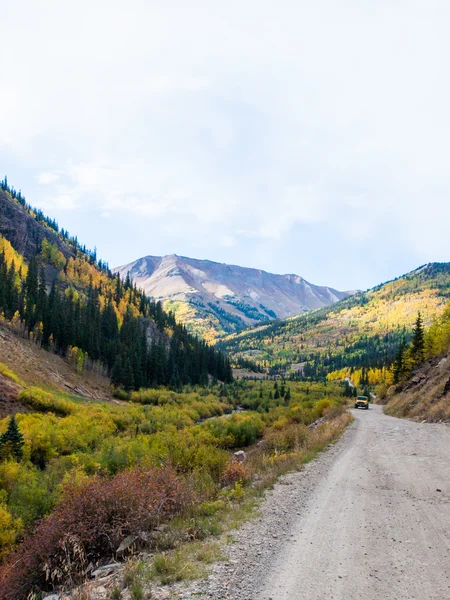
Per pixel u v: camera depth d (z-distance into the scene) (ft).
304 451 49.11
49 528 19.93
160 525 23.07
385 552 17.84
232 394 273.54
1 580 18.33
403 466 38.09
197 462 41.32
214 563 17.10
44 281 446.19
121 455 50.39
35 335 247.29
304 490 30.22
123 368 248.52
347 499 27.12
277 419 123.34
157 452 50.88
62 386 195.31
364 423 86.43
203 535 21.09
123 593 14.84
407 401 122.11
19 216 594.65
